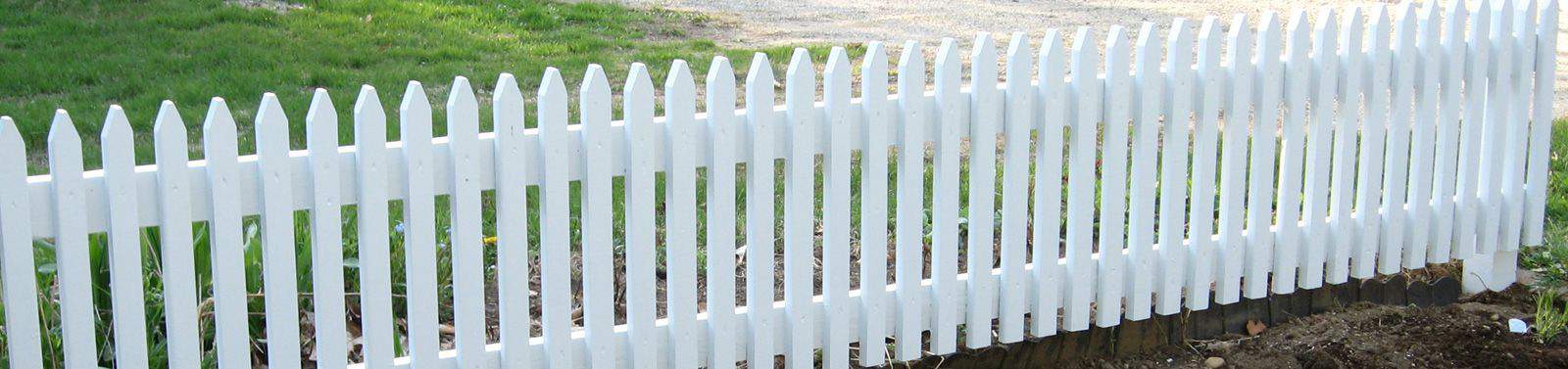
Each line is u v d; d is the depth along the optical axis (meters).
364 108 2.89
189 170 2.83
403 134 2.96
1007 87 3.56
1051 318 3.90
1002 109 3.59
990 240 3.74
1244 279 4.26
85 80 8.17
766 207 3.38
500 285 3.20
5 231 2.71
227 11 9.98
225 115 2.80
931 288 3.73
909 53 3.40
